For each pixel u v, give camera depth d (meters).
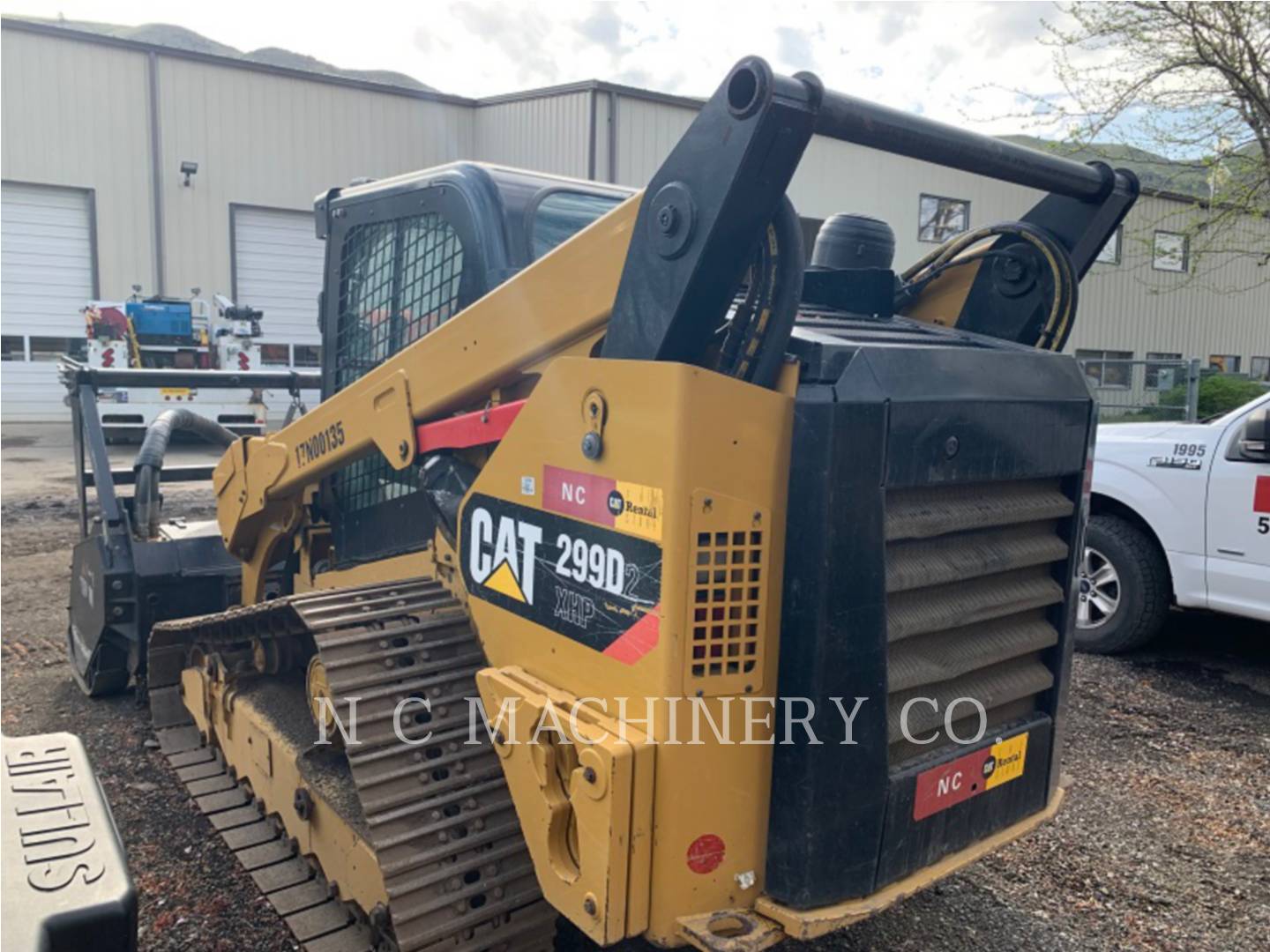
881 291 2.66
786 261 2.01
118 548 4.55
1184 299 26.31
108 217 18.50
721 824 2.02
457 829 2.43
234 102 19.20
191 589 4.62
